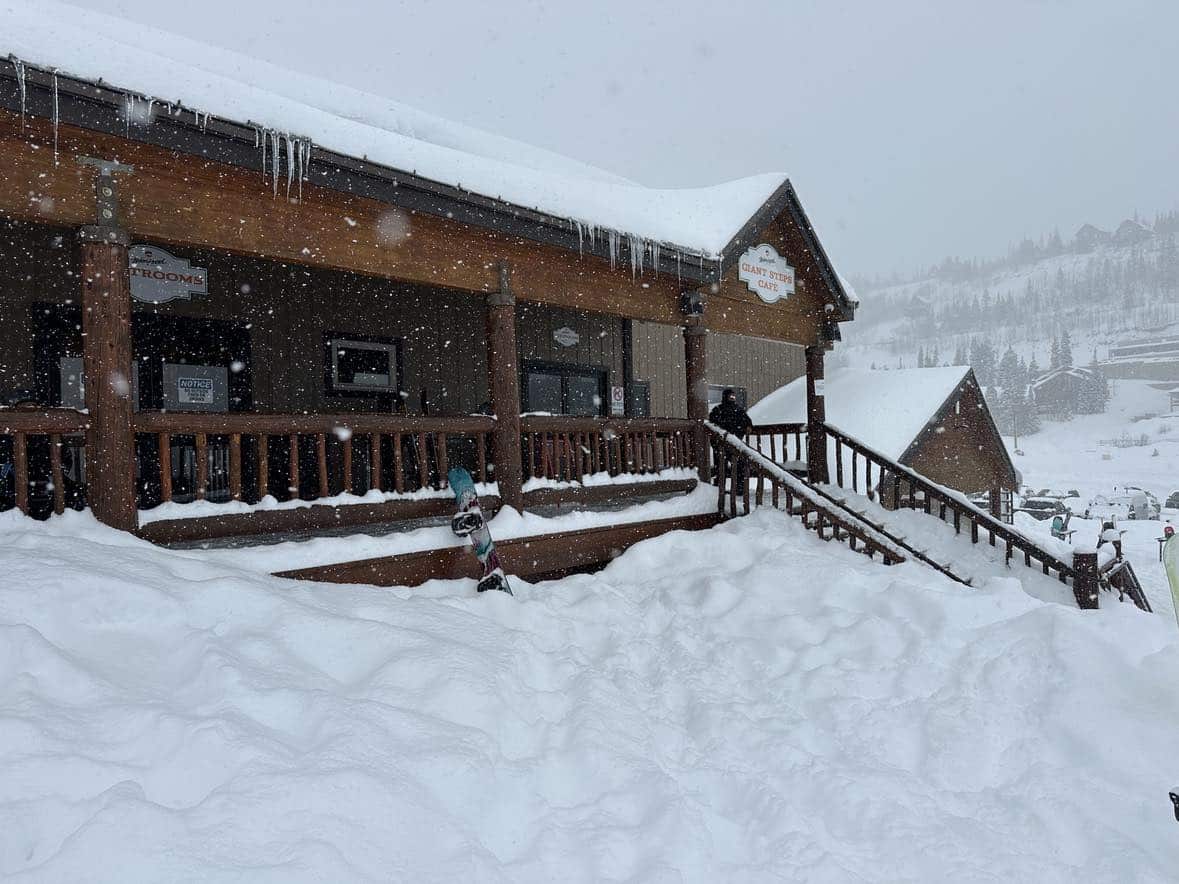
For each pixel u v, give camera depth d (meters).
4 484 6.45
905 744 4.12
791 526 8.23
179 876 2.18
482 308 10.23
